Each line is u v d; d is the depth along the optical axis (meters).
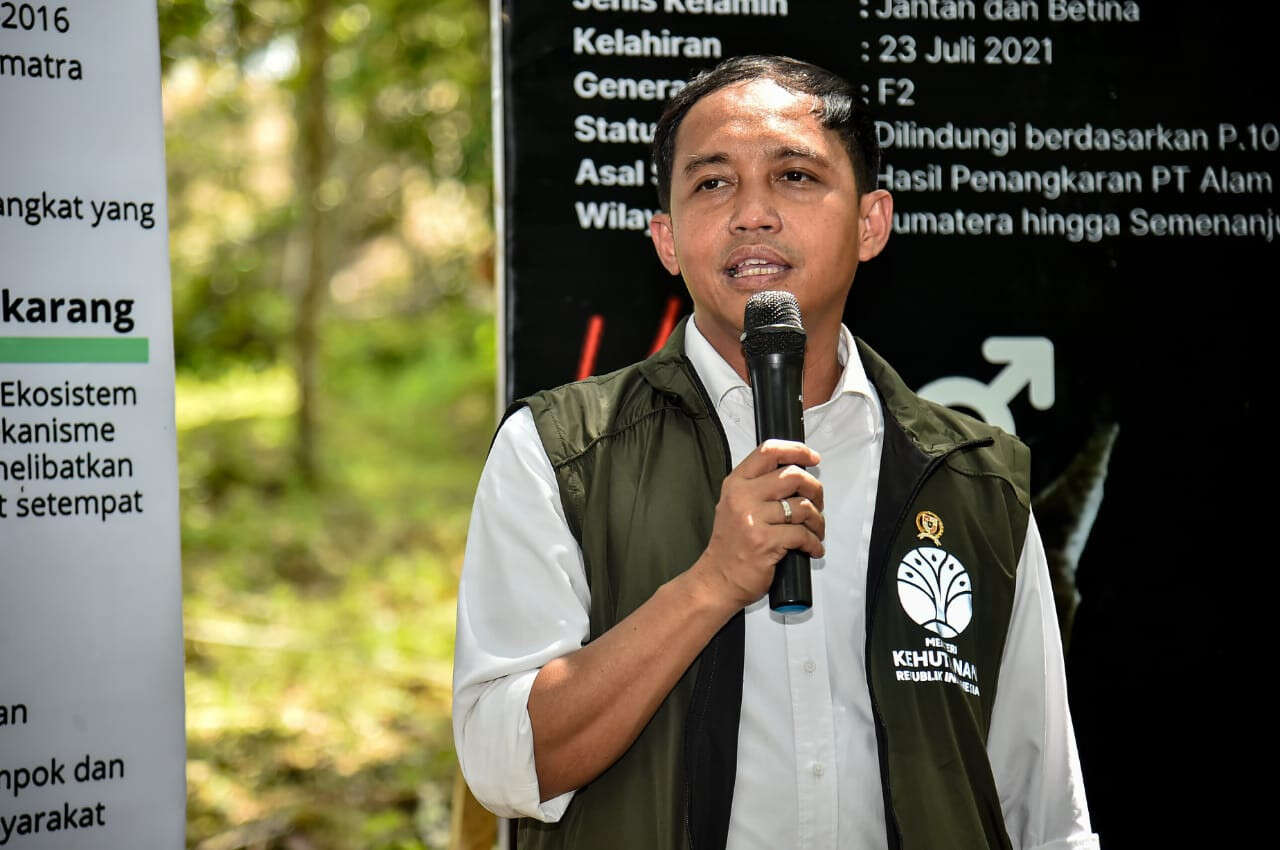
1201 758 3.19
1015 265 3.18
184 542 9.67
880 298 3.16
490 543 1.96
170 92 11.53
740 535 1.71
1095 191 3.20
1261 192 3.23
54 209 2.24
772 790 1.88
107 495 2.27
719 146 1.95
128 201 2.28
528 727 1.79
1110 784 3.17
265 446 12.23
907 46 3.15
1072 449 3.20
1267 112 3.22
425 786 5.57
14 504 2.21
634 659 1.74
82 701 2.24
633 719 1.76
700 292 1.99
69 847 2.23
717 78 2.05
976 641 2.02
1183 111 3.21
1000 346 3.18
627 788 1.87
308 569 9.51
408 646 7.82
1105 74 3.19
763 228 1.92
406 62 8.79
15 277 2.21
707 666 1.90
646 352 3.06
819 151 1.96
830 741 1.91
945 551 2.02
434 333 14.73
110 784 2.25
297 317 11.83
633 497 1.97
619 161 3.05
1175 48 3.20
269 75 10.17
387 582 9.33
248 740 6.07
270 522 10.35
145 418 2.29
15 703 2.20
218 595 8.70
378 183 12.36
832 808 1.89
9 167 2.21
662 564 1.93
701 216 1.97
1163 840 3.17
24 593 2.21
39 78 2.23
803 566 1.73
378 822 5.20
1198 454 3.21
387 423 13.70
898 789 1.88
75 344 2.25
